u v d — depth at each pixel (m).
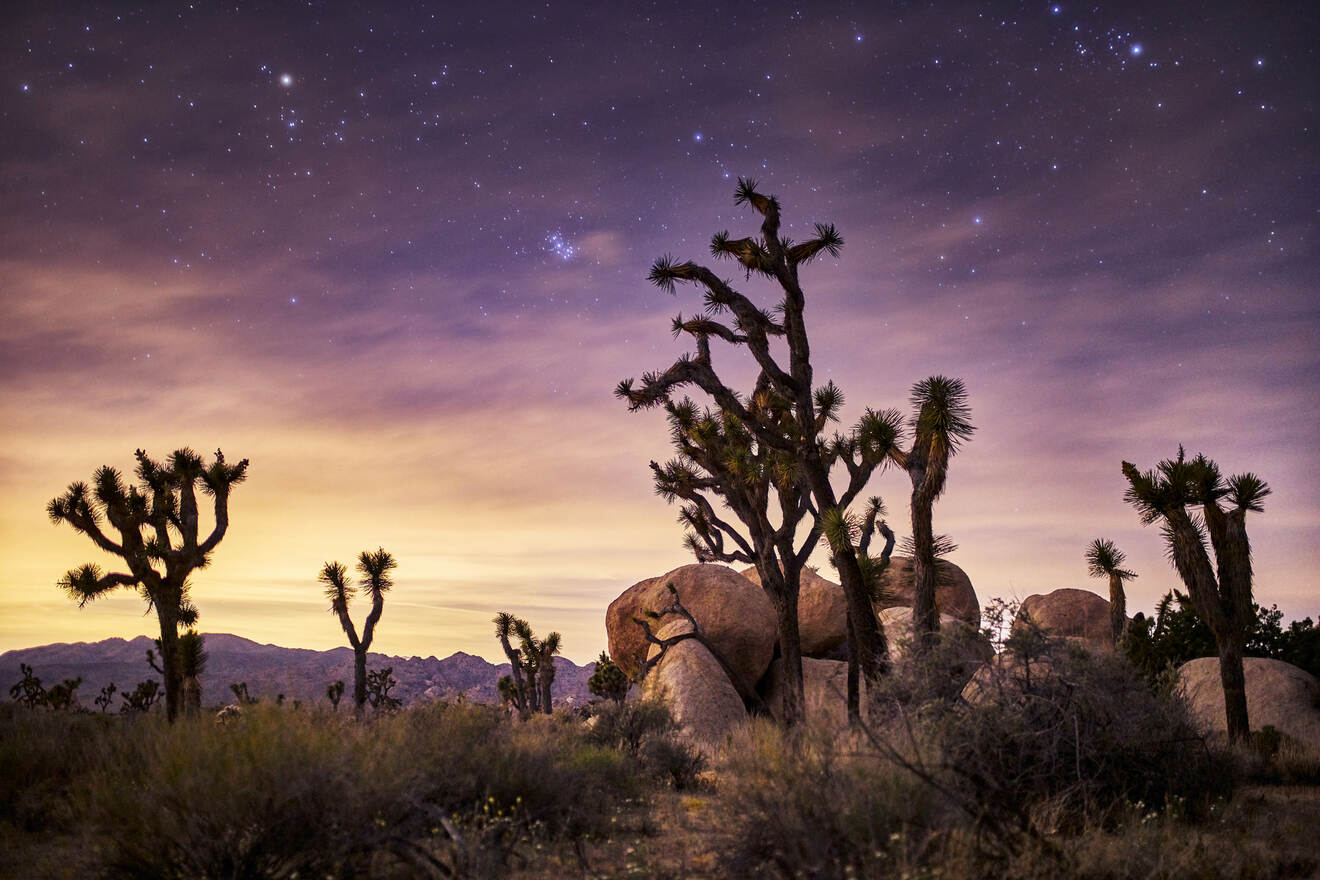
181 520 22.61
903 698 7.74
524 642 35.44
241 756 5.37
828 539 15.41
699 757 11.62
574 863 5.82
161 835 5.11
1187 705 8.49
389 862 5.28
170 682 21.41
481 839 5.48
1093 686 7.41
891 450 14.97
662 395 16.53
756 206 17.36
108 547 21.83
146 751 7.29
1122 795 7.08
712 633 24.67
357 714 7.32
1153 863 5.18
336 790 5.14
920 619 13.52
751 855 4.85
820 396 19.52
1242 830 6.91
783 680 18.95
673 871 5.36
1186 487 13.57
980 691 7.64
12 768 7.98
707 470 20.59
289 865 5.07
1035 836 5.14
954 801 5.04
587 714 20.23
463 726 7.90
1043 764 7.06
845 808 4.70
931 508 13.98
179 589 22.30
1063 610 25.69
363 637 26.20
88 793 7.33
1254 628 19.33
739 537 21.73
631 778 9.90
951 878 4.33
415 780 5.79
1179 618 19.89
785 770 5.15
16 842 6.61
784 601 19.30
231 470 23.75
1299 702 15.93
